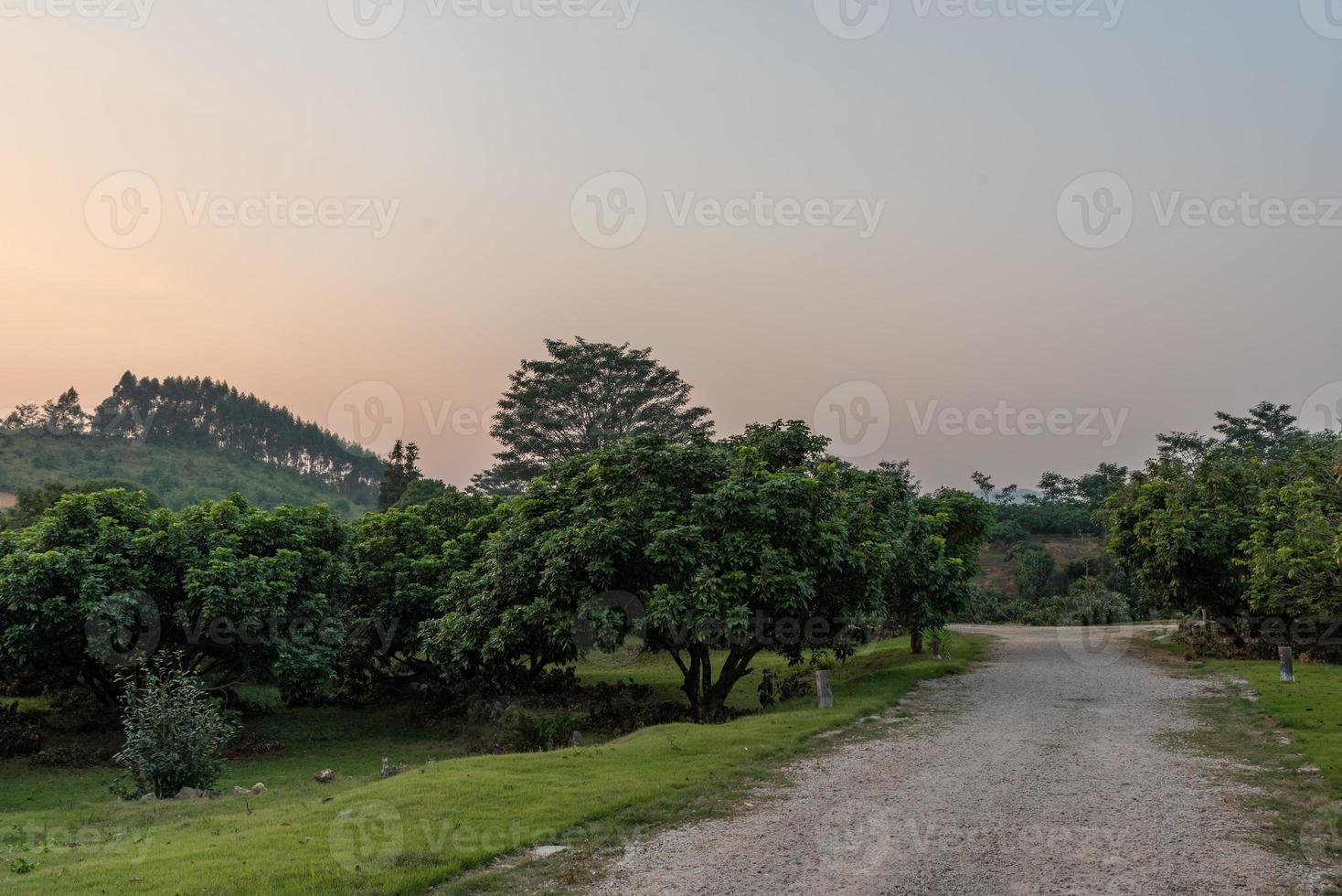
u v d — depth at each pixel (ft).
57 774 67.10
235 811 42.86
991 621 200.85
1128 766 43.09
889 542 81.87
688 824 34.37
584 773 43.04
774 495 64.03
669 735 53.98
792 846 31.04
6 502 312.91
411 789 39.91
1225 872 27.35
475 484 233.55
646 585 64.95
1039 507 274.57
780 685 83.10
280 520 84.79
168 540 76.79
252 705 94.43
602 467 68.95
